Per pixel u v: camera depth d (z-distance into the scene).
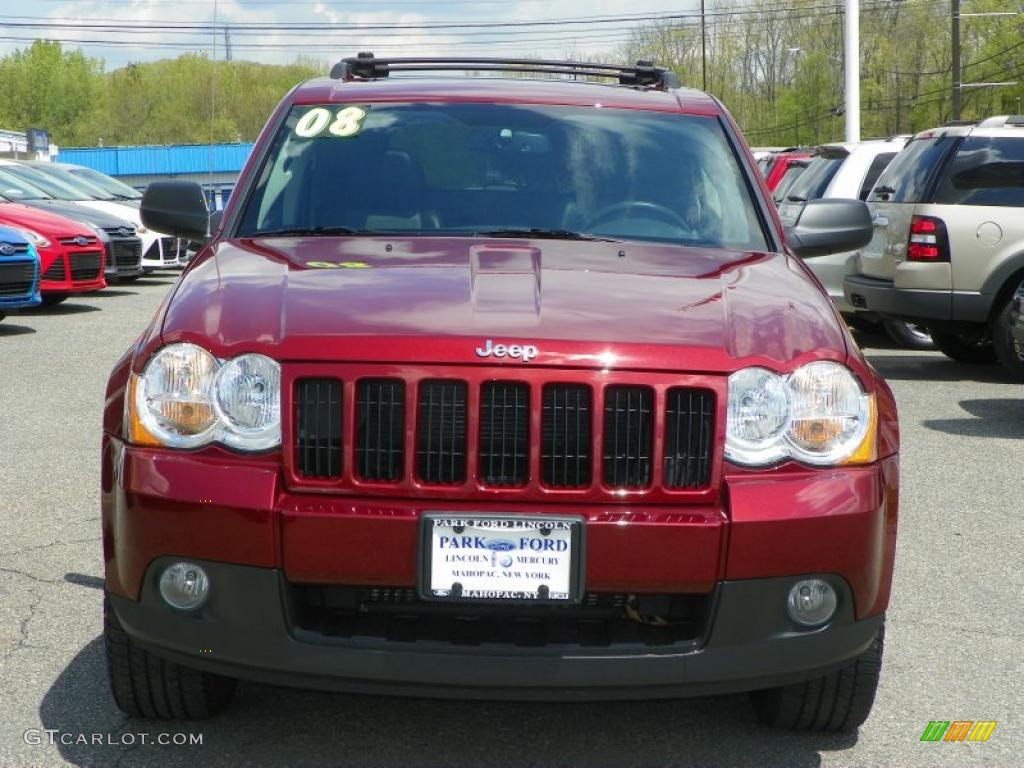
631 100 4.98
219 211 4.93
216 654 3.20
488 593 3.13
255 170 4.59
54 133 104.50
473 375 3.16
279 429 3.20
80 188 20.05
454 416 3.16
